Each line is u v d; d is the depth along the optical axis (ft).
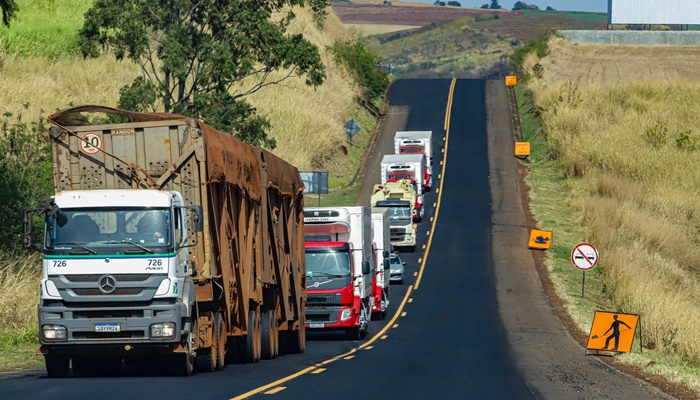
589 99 519.19
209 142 96.58
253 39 247.09
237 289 108.27
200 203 94.89
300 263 146.10
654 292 226.99
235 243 106.11
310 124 449.89
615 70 629.92
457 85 625.00
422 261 294.25
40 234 167.94
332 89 532.73
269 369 106.11
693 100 525.34
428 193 405.59
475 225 347.77
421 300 234.58
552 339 168.76
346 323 161.99
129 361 108.99
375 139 512.22
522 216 359.87
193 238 94.32
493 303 228.84
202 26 253.24
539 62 652.07
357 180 439.63
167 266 87.35
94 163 95.91
